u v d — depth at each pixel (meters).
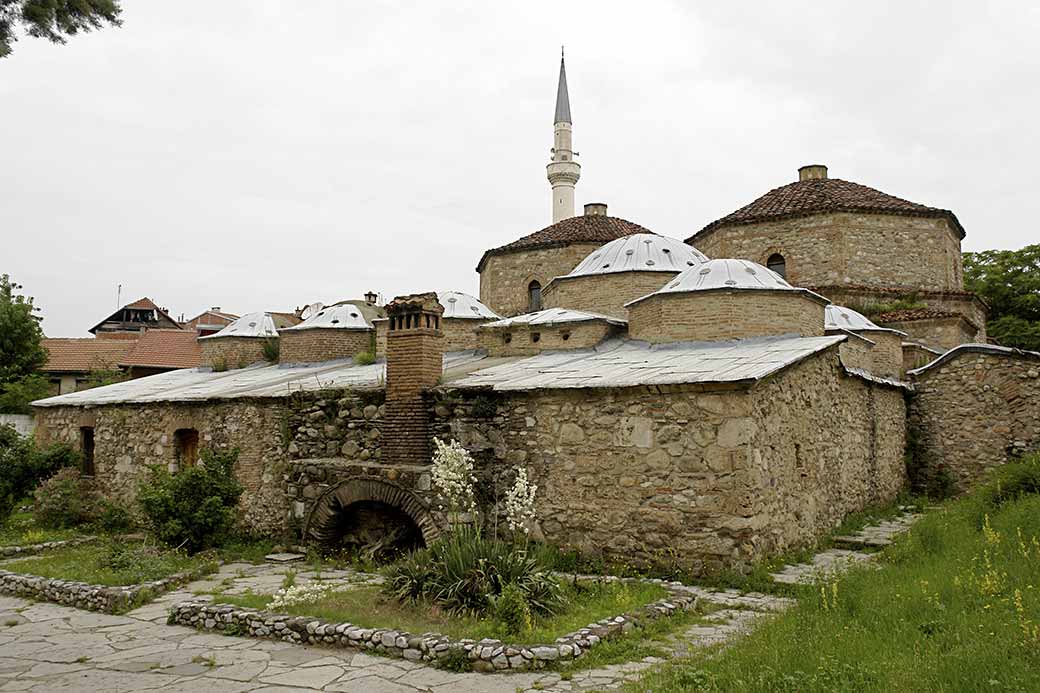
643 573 11.91
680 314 16.58
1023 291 36.62
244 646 8.89
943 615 7.97
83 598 11.20
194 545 14.91
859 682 6.27
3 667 8.31
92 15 9.55
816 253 26.92
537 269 30.11
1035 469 13.89
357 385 16.14
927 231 26.86
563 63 51.72
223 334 25.80
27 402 33.47
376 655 8.35
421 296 14.34
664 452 12.02
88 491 20.58
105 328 64.81
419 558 10.50
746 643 7.66
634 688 6.79
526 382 13.98
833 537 14.51
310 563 13.83
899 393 20.86
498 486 13.66
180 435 19.05
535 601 9.25
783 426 12.93
